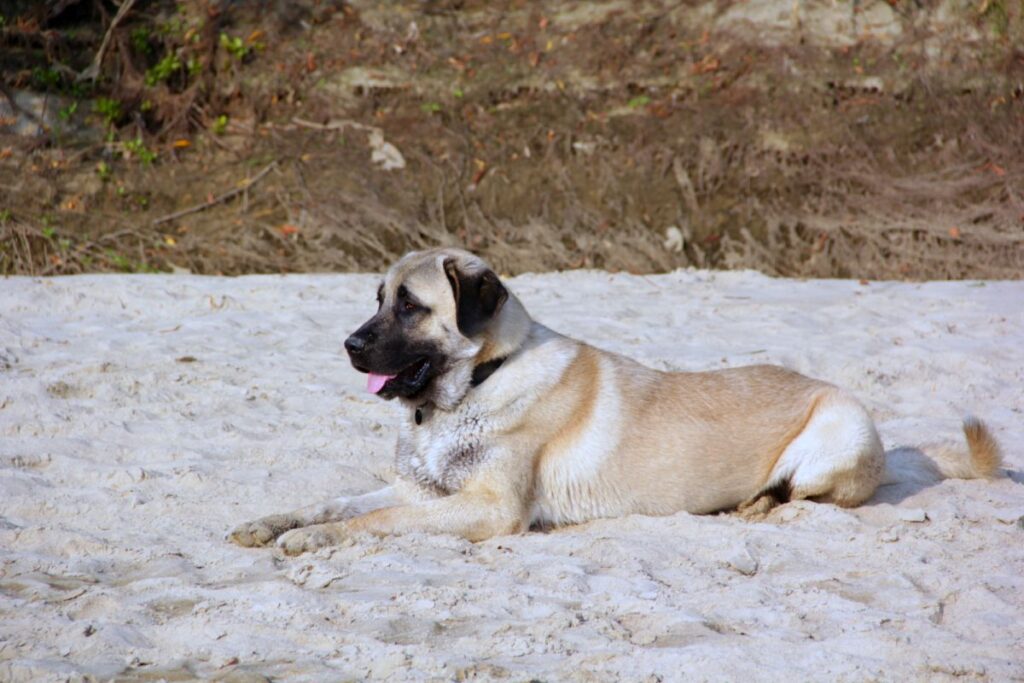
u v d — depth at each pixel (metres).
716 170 24.33
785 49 25.97
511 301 8.37
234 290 16.58
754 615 6.45
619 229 23.61
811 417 8.59
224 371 12.30
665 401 8.50
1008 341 14.30
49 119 24.27
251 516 8.38
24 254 22.42
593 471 8.28
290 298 16.30
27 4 25.08
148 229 23.17
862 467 8.37
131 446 9.91
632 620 6.42
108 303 15.57
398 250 23.22
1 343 13.00
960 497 8.59
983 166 24.23
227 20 26.28
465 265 8.11
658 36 26.58
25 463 9.23
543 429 8.21
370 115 25.27
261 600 6.55
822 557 7.44
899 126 24.86
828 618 6.42
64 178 23.58
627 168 24.38
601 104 25.52
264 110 25.39
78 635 6.15
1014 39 25.81
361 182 23.97
